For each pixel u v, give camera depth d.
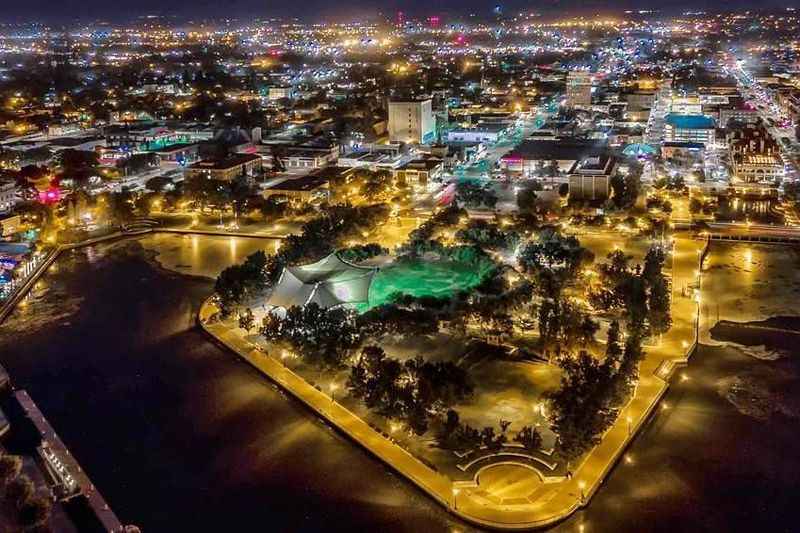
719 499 149.12
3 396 194.00
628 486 152.50
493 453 160.38
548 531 140.12
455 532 141.12
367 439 167.50
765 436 168.88
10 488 141.38
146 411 186.00
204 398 190.88
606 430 166.25
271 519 146.75
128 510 150.25
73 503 149.62
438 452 162.12
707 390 188.75
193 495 154.38
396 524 143.75
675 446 165.75
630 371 181.62
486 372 196.50
